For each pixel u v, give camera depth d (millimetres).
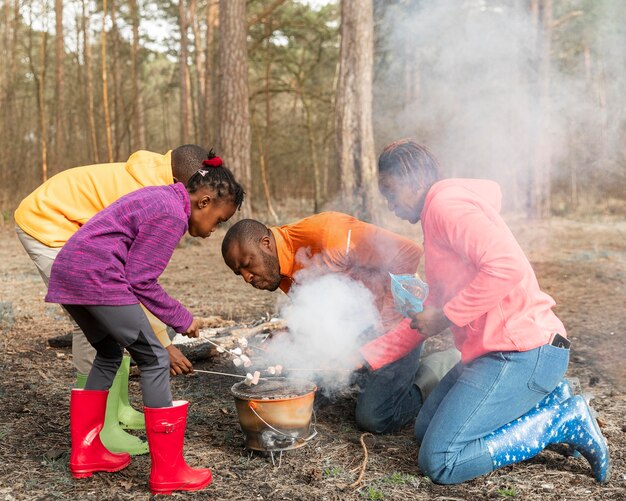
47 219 3234
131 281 2711
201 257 11352
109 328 2682
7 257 10977
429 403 3227
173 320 2846
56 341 5258
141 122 24734
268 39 22688
